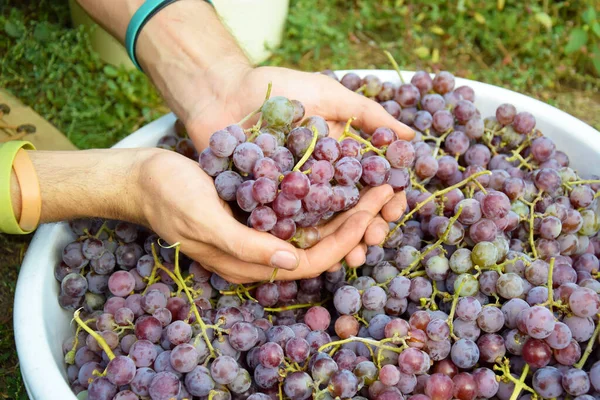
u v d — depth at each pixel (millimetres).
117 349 573
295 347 546
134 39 746
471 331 565
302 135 580
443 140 731
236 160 560
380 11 1316
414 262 616
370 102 674
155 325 564
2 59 1106
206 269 619
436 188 706
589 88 1192
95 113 1043
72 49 1085
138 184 590
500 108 714
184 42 729
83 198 601
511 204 664
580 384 538
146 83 1089
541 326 539
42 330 552
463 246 625
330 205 561
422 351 546
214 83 708
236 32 1096
